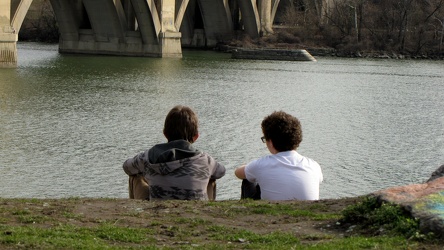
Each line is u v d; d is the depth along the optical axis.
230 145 42.41
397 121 55.62
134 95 62.38
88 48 111.31
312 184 14.26
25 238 10.99
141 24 108.56
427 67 115.75
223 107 58.06
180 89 68.56
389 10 141.25
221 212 13.23
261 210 13.34
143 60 102.69
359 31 139.62
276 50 118.12
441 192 11.88
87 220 12.59
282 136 14.34
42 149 38.47
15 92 59.72
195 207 13.39
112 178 33.19
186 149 13.84
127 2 111.62
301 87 76.56
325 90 75.00
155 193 13.84
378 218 11.84
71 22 110.75
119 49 110.44
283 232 12.07
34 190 30.34
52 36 140.50
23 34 141.25
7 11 80.25
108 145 40.53
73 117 49.12
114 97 60.41
